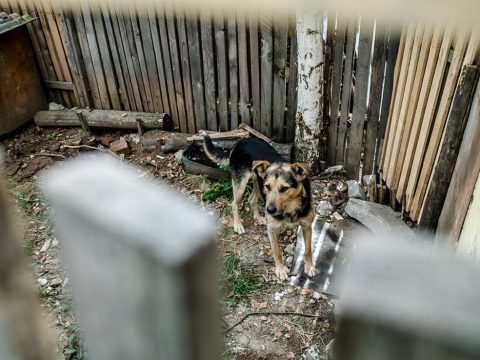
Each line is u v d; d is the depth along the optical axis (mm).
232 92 6320
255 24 5664
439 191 3959
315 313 4262
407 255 282
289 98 6039
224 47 6016
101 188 332
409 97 4570
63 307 4305
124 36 6488
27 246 5047
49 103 7547
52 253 5012
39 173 6355
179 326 324
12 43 6754
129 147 6684
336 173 5898
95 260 338
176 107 6836
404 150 4770
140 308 333
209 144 5469
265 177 4312
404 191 4863
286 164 4289
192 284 303
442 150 3803
